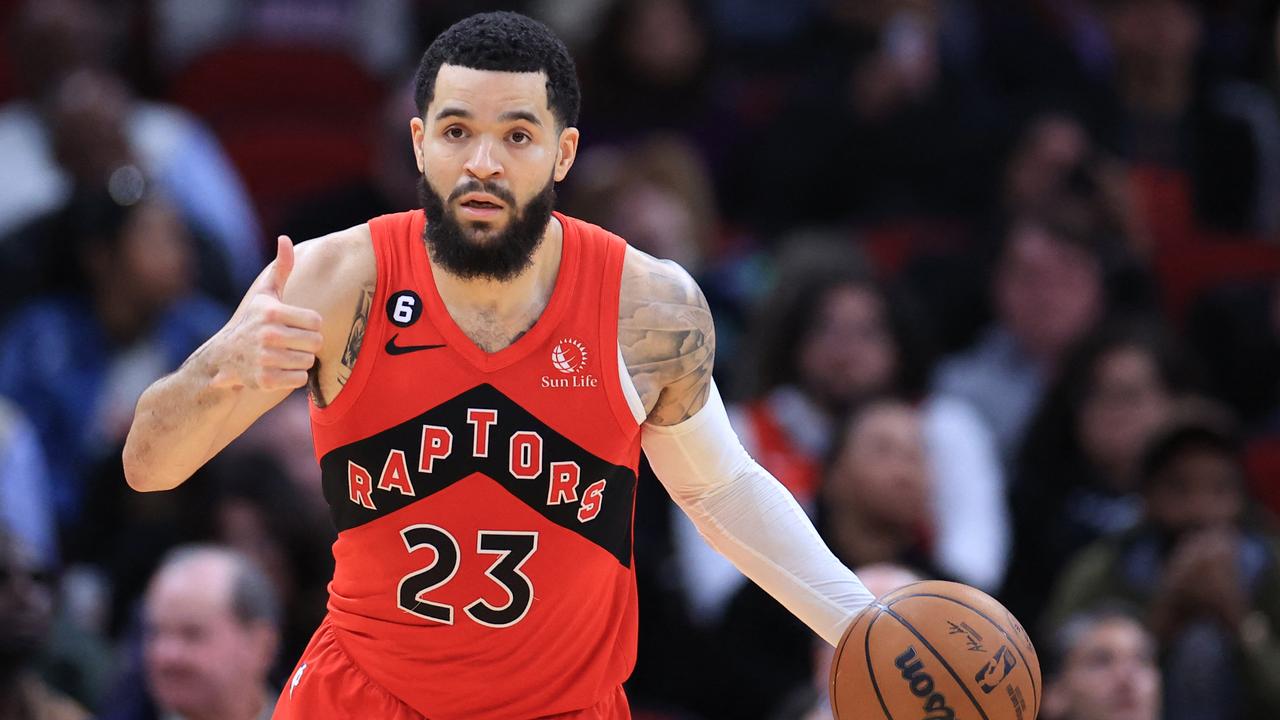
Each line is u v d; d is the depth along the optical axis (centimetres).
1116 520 2642
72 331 2791
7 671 1952
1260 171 3784
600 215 2947
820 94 3603
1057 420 2777
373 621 1298
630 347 1284
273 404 1272
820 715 2056
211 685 1955
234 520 2314
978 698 1277
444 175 1208
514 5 3916
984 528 2575
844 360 2642
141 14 3847
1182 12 3788
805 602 1366
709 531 1384
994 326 3206
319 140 3675
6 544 1975
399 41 3984
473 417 1243
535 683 1308
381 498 1258
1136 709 2036
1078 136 3338
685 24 3447
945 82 3566
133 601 2328
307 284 1236
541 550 1269
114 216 2781
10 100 3703
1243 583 2328
